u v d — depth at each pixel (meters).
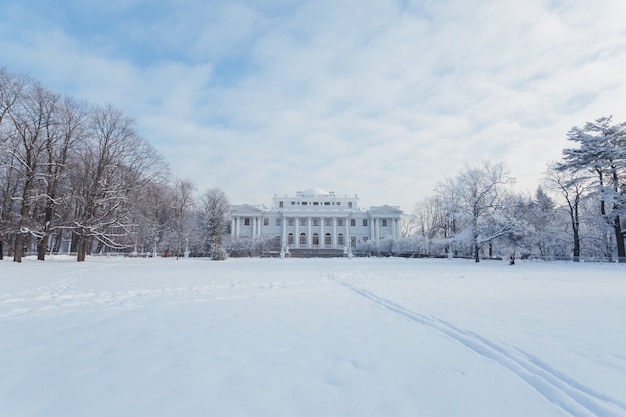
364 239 79.62
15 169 30.27
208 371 4.46
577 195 41.06
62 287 13.02
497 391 3.92
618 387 3.95
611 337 6.04
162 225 54.22
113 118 34.53
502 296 11.38
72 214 35.97
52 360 4.86
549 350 5.28
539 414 3.41
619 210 35.78
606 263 34.34
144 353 5.18
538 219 43.62
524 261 39.34
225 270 23.30
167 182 39.84
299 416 3.34
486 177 40.62
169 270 22.94
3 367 4.59
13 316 7.91
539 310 8.73
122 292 11.88
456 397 3.77
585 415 3.35
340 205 84.81
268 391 3.89
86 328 6.75
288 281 16.05
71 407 3.50
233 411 3.43
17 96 28.19
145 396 3.75
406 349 5.43
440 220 70.25
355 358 5.00
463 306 9.35
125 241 48.94
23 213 29.17
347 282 15.88
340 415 3.37
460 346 5.59
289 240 79.62
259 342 5.79
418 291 12.68
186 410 3.45
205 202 65.00
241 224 79.19
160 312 8.45
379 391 3.91
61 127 31.55
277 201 84.88
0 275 17.70
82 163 34.50
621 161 37.03
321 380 4.21
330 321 7.47
